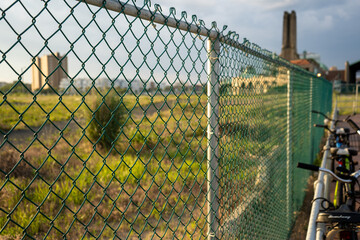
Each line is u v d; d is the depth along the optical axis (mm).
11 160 6254
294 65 4887
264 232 3363
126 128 9070
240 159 2693
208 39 2117
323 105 11820
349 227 2740
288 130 4637
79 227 4285
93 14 1268
